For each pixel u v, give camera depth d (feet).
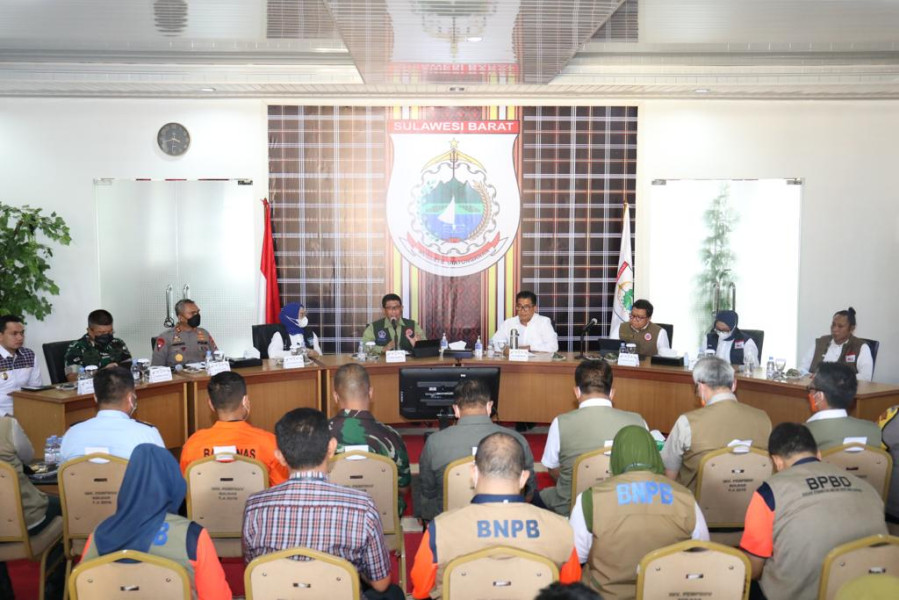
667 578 6.45
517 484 6.74
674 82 20.77
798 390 16.22
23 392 15.19
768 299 23.89
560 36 16.06
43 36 18.11
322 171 23.52
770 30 17.79
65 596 9.84
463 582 6.17
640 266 23.90
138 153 23.26
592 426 10.26
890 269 23.81
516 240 23.93
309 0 15.24
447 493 9.36
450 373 15.84
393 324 20.95
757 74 20.68
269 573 6.47
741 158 23.65
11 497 9.42
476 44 16.72
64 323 23.47
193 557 6.59
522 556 6.13
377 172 23.58
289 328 21.20
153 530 6.57
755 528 7.45
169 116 23.21
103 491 9.64
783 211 23.72
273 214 23.50
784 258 23.81
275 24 17.04
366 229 23.73
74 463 9.53
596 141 23.63
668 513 7.07
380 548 7.14
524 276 24.06
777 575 7.36
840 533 7.10
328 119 23.38
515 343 20.07
